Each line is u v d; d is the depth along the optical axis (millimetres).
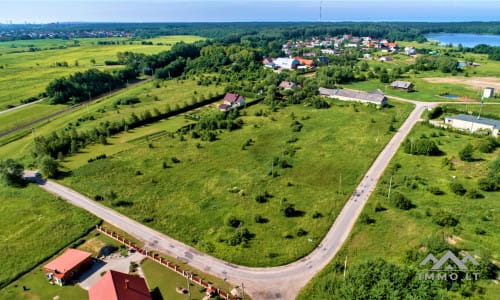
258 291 50281
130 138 112812
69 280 53000
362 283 42594
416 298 39406
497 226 61844
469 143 101062
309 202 73062
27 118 140625
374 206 69938
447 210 67375
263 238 61844
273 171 85875
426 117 126250
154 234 63844
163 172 88000
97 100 169875
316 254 57500
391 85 173000
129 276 50188
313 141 106562
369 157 94000
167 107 135250
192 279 52812
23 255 58406
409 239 59312
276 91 160625
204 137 109375
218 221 67250
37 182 84188
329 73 195500
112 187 80625
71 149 102062
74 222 67438
